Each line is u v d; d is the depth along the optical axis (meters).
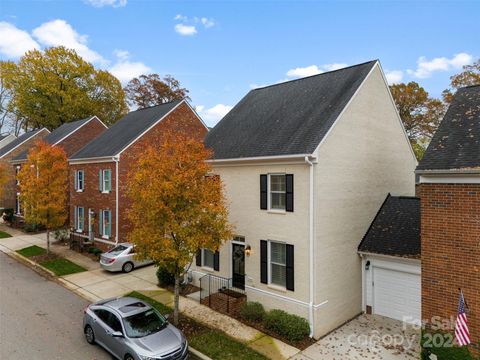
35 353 10.48
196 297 15.14
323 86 15.79
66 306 14.27
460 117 11.20
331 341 11.77
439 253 9.80
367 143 14.88
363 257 14.29
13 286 16.73
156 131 23.89
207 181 12.55
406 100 35.16
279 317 12.05
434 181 9.90
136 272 18.81
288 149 12.83
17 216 35.03
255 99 18.83
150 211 11.55
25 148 38.41
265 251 13.62
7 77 44.00
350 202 13.85
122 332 9.82
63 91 45.12
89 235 24.12
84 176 25.39
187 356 10.09
